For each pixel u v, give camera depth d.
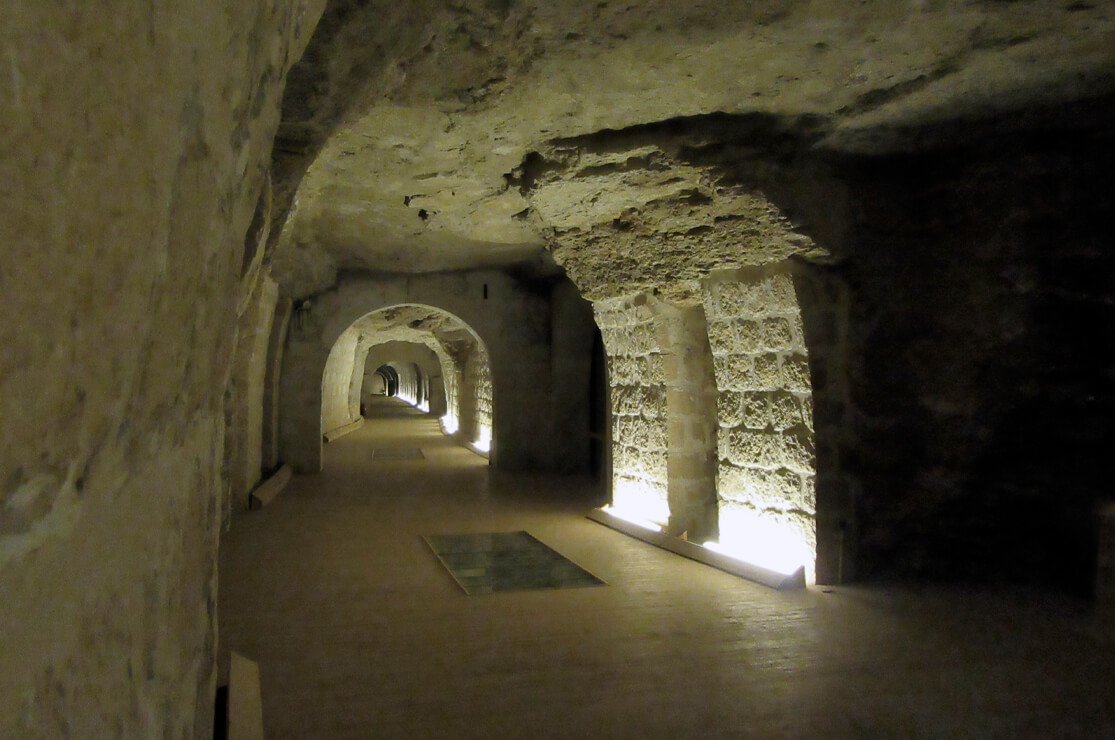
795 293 4.39
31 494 0.37
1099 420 4.21
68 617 0.43
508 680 3.07
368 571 4.74
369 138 4.28
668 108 3.79
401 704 2.85
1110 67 3.32
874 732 2.65
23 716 0.36
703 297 5.10
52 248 0.35
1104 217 4.14
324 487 8.05
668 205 4.61
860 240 4.45
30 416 0.35
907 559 4.59
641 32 3.02
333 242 7.60
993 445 4.45
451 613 3.91
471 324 9.45
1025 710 2.82
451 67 3.32
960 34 3.03
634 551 5.32
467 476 8.97
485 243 7.70
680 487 5.58
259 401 7.83
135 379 0.55
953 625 3.73
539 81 3.48
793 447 4.52
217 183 0.74
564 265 6.00
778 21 2.93
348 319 9.13
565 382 9.37
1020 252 4.32
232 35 0.71
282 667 3.19
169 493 0.75
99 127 0.40
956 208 4.47
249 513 6.62
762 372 4.73
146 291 0.53
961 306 4.48
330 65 2.37
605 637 3.57
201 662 1.06
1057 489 4.30
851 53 3.20
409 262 8.74
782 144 4.09
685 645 3.46
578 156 4.30
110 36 0.40
